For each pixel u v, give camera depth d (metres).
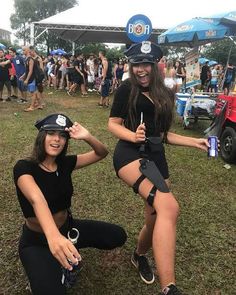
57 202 2.35
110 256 3.07
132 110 2.31
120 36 21.94
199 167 5.51
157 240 1.85
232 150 5.61
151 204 2.03
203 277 2.87
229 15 8.48
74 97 13.42
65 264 1.69
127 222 3.66
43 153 2.28
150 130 2.34
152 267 2.96
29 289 2.60
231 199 4.39
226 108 6.00
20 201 2.27
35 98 9.76
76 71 13.84
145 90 2.34
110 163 5.39
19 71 10.85
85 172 4.96
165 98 2.31
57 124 2.24
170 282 1.79
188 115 8.00
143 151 2.26
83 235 2.59
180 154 6.11
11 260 2.96
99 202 4.09
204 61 15.56
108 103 11.49
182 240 3.37
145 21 7.95
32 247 2.30
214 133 6.19
